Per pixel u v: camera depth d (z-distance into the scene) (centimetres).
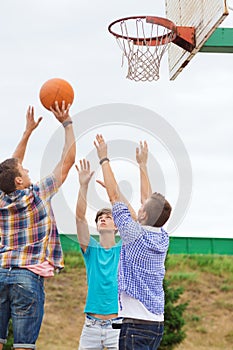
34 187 510
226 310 1631
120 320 620
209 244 1709
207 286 1667
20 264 496
